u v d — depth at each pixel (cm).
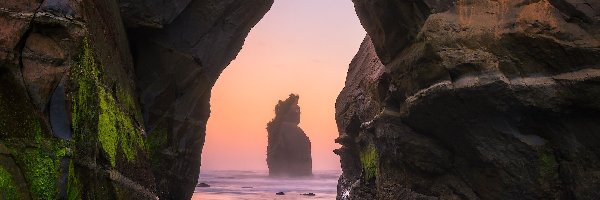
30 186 595
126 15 1188
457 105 1194
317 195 5194
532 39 1108
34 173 603
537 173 1137
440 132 1307
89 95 743
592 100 1034
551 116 1106
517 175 1161
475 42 1171
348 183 2250
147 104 1306
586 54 1053
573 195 1095
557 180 1127
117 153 852
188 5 1380
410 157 1426
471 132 1212
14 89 617
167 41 1331
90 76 753
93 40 805
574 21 1096
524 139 1145
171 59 1351
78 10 720
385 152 1588
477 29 1181
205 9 1427
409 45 1409
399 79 1427
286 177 11306
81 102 713
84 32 721
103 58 872
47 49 662
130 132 1002
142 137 1133
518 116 1138
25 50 643
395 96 1482
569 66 1080
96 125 749
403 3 1376
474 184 1270
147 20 1227
